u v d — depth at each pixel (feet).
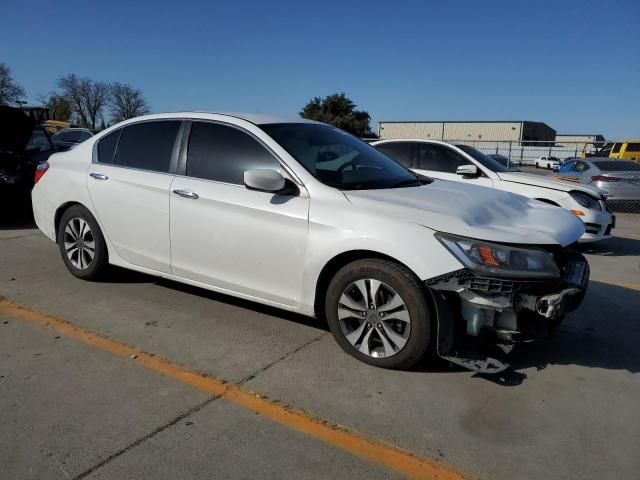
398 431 9.31
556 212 13.34
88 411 9.63
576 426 9.66
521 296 10.39
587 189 25.81
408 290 10.77
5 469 8.05
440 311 10.60
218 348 12.35
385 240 10.89
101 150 16.25
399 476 8.18
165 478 7.97
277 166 12.73
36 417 9.40
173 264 14.30
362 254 11.51
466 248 10.36
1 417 9.37
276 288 12.58
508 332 10.37
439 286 10.42
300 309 12.35
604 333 14.28
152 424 9.29
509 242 10.48
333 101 205.36
